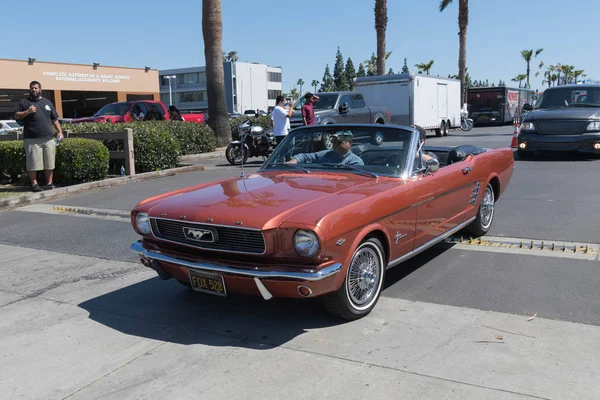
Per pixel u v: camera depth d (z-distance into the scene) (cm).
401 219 462
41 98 1047
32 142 1039
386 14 3042
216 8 1825
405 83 2198
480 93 3650
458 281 509
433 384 330
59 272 587
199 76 9206
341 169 515
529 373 339
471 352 370
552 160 1279
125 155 1223
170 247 438
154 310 471
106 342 411
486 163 636
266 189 461
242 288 398
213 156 1670
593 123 1211
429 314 437
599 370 341
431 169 511
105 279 559
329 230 378
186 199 452
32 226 805
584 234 648
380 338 396
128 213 870
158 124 1595
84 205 948
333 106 1669
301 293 380
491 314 432
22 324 450
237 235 393
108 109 1980
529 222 716
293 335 407
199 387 339
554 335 390
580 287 480
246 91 9238
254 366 363
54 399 335
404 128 523
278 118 1345
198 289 423
